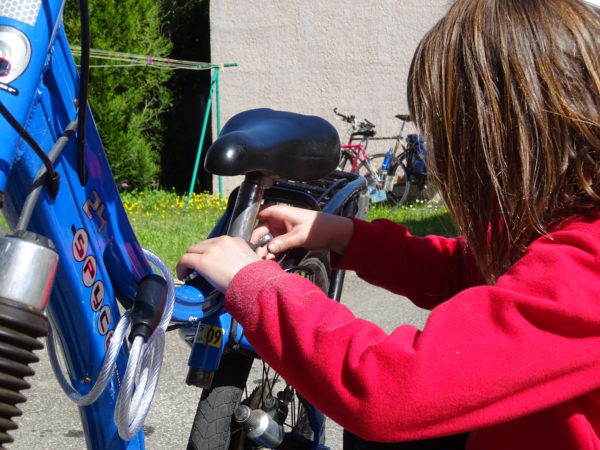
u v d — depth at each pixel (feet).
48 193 3.19
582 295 3.17
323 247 4.96
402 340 3.36
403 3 30.60
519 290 3.29
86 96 3.15
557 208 3.57
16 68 2.81
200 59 37.35
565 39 3.49
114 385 3.86
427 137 3.74
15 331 2.51
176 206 28.84
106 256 3.75
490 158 3.51
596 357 3.15
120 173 32.81
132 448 4.06
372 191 29.40
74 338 3.64
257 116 4.74
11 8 2.83
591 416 3.46
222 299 4.32
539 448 3.51
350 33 31.40
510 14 3.56
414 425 3.22
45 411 9.52
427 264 5.14
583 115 3.43
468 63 3.56
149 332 3.57
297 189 6.07
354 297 15.01
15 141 2.86
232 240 3.88
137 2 32.94
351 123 30.17
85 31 3.08
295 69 32.19
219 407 5.26
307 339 3.41
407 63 30.89
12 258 2.55
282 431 5.48
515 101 3.45
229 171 4.07
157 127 35.68
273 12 32.01
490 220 3.68
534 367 3.15
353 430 3.36
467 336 3.22
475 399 3.17
